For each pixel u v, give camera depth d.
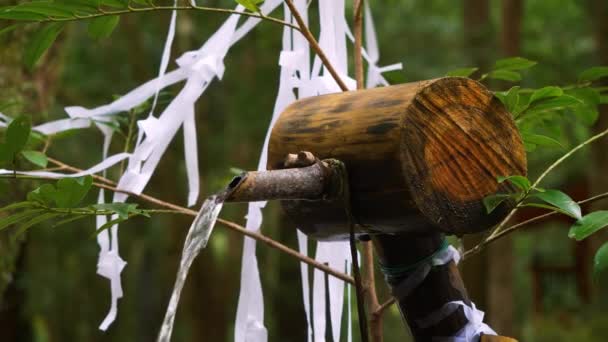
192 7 1.86
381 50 9.75
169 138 2.05
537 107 1.88
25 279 7.59
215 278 11.04
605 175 8.60
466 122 1.54
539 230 16.95
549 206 1.67
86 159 8.95
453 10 11.48
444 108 1.50
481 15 9.27
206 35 8.38
